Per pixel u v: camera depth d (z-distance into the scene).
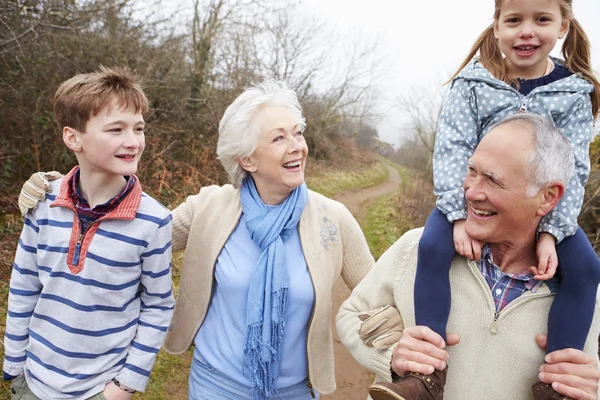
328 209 1.92
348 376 4.02
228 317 1.84
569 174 1.27
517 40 1.65
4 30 6.27
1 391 2.74
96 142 1.55
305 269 1.81
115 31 8.16
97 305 1.63
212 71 11.70
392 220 11.78
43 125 6.60
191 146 9.45
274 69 17.00
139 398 3.17
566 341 1.27
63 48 7.18
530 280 1.37
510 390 1.36
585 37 1.64
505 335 1.36
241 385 1.81
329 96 21.78
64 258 1.61
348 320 1.65
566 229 1.34
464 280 1.43
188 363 3.70
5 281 4.25
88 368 1.65
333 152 23.52
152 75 8.82
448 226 1.49
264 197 1.88
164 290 1.76
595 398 1.22
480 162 1.28
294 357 1.83
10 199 5.87
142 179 7.85
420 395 1.25
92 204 1.64
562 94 1.56
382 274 1.60
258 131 1.73
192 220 1.99
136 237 1.64
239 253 1.84
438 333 1.38
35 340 1.67
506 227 1.31
